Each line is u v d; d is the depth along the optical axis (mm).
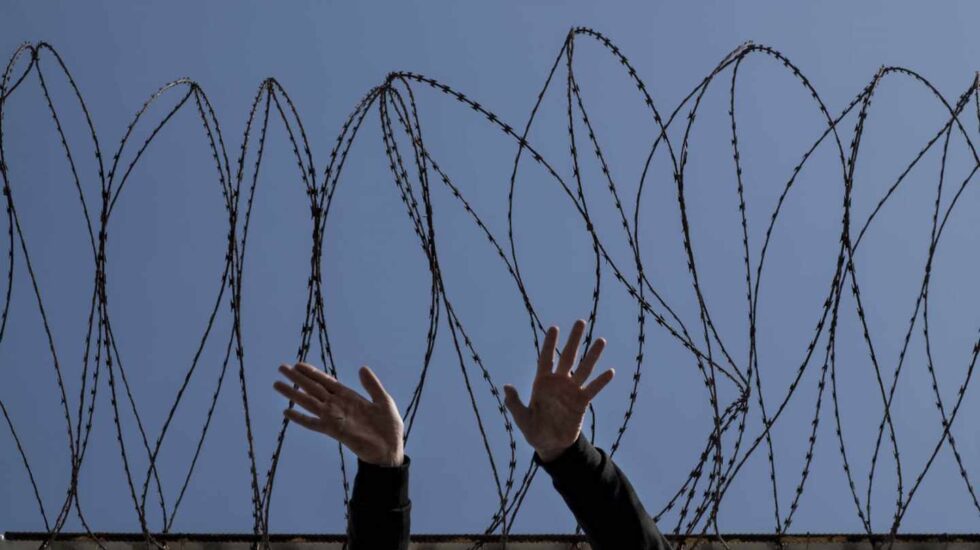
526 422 3305
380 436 3283
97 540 4594
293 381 3289
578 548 4688
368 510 3234
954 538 4773
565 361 3320
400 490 3266
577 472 3279
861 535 4750
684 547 4578
